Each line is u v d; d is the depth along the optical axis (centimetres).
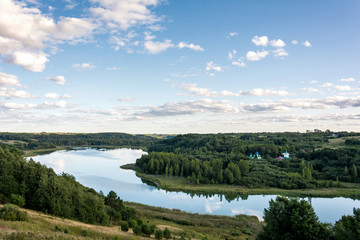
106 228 5122
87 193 6369
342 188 12638
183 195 11706
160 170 16275
